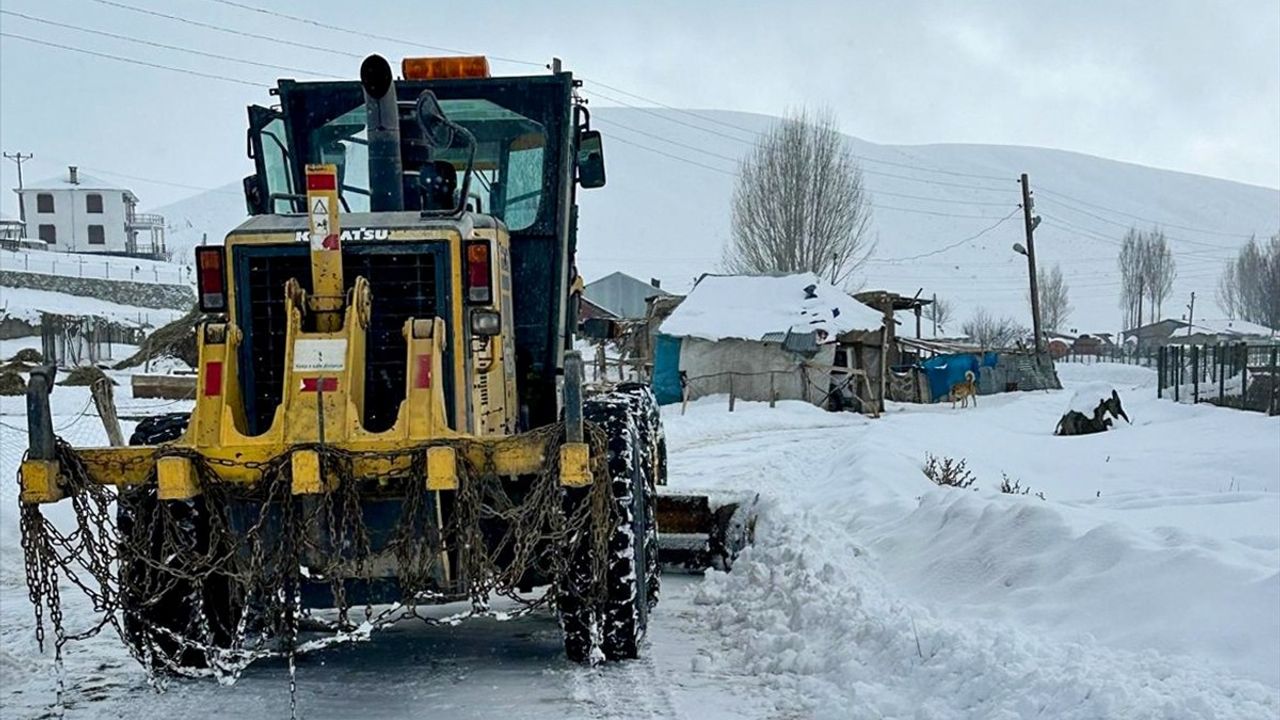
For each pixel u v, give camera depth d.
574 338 7.61
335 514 5.24
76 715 5.44
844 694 5.43
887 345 35.50
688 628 7.05
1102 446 17.48
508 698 5.62
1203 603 5.48
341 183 7.14
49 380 5.05
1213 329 93.12
